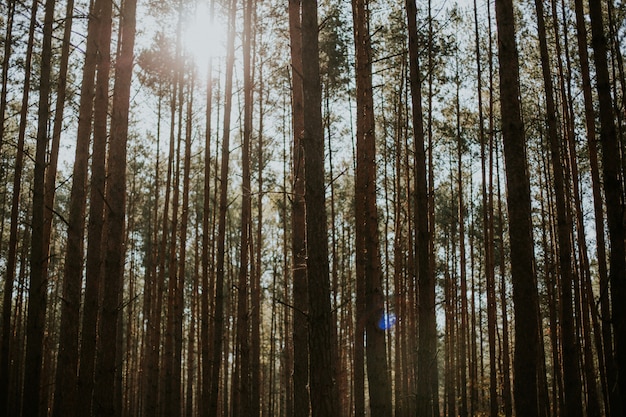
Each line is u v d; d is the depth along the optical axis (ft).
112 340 22.98
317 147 19.98
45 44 34.12
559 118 55.11
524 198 21.31
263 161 69.31
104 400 22.39
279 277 95.91
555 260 67.62
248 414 43.88
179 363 49.47
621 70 39.83
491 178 57.47
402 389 70.79
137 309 115.55
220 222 43.39
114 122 24.38
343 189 82.07
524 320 20.49
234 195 88.17
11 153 63.87
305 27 20.75
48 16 35.55
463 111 62.90
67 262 26.91
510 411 57.98
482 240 79.66
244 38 46.11
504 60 22.36
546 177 61.98
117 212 23.66
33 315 30.96
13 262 41.29
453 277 73.46
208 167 49.52
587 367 47.03
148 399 53.31
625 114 43.70
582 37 38.32
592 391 46.32
